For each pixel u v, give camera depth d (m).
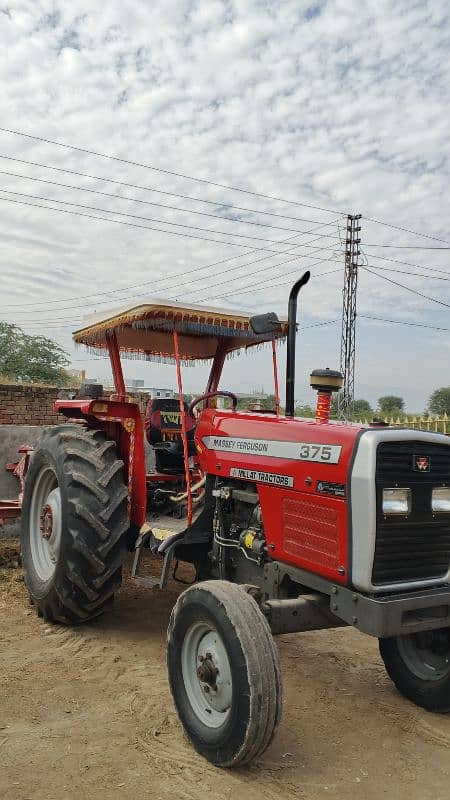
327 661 4.45
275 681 2.86
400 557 3.15
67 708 3.47
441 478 3.28
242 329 4.68
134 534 4.70
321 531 3.28
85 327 5.36
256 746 2.85
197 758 3.07
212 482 4.25
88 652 4.27
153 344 5.64
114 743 3.14
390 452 3.11
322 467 3.28
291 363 4.19
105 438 4.93
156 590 5.68
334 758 3.15
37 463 5.04
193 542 4.25
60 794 2.71
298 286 4.13
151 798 2.73
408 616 3.10
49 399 9.55
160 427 5.41
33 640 4.43
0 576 5.80
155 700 3.62
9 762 2.92
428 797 2.86
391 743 3.33
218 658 3.06
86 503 4.38
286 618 3.27
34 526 5.14
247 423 3.95
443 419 12.10
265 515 3.67
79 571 4.36
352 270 27.50
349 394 26.58
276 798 2.78
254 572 3.87
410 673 3.82
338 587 3.19
